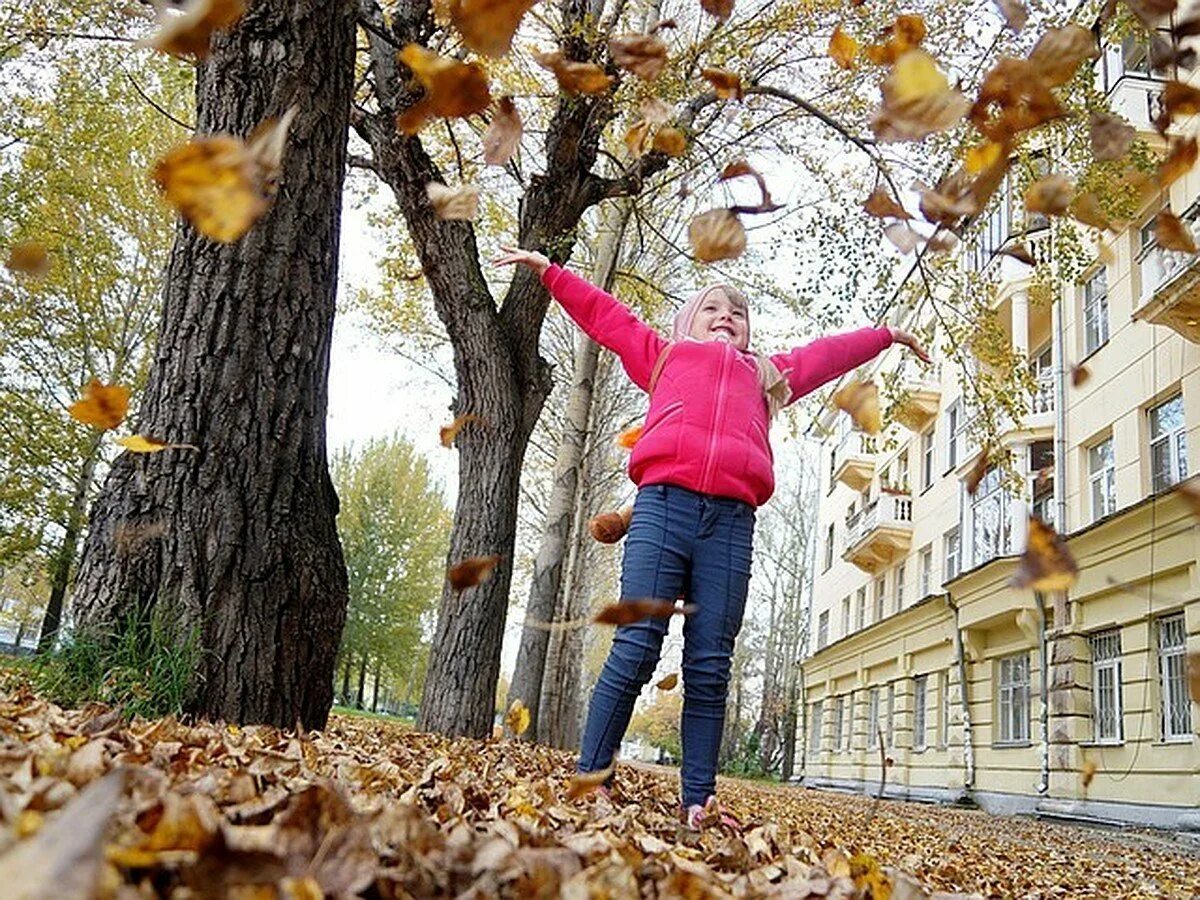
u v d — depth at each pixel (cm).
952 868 382
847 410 219
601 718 311
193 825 107
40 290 1576
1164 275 1188
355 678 4328
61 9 761
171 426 344
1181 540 1155
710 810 290
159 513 336
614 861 150
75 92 1492
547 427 2033
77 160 1495
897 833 641
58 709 265
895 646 2139
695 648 311
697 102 781
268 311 359
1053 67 165
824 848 312
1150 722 1203
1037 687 1484
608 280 1261
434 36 603
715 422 318
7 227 1539
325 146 377
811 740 2894
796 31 825
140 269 1750
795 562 3819
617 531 329
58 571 1714
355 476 3778
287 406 359
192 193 104
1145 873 619
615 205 1285
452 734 727
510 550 769
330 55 379
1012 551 1588
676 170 1067
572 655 1888
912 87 141
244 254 357
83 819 75
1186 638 1148
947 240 192
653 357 346
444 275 761
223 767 199
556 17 832
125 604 326
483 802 243
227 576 337
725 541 314
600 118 754
